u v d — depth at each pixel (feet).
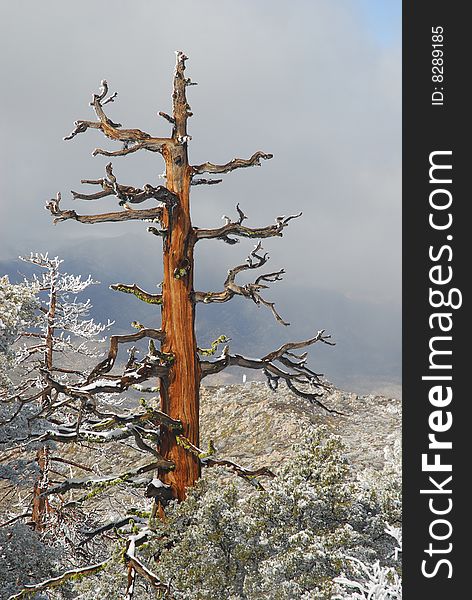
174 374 53.16
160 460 51.85
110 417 51.16
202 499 41.50
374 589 32.32
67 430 52.85
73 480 53.01
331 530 40.98
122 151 52.95
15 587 48.70
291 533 39.73
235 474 53.42
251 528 38.86
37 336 85.30
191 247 54.75
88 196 51.62
